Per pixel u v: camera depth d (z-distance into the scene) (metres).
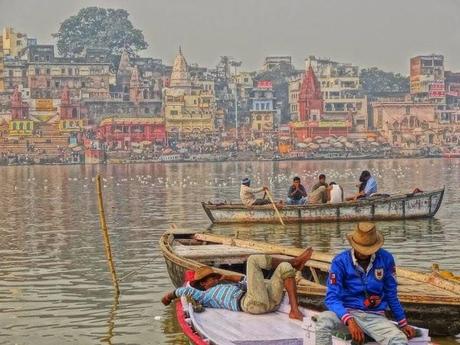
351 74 119.31
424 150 119.38
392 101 119.62
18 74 111.94
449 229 27.44
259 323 11.79
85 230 28.92
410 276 13.95
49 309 15.25
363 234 9.77
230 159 116.19
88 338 13.27
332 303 9.94
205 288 13.30
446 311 12.12
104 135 113.38
